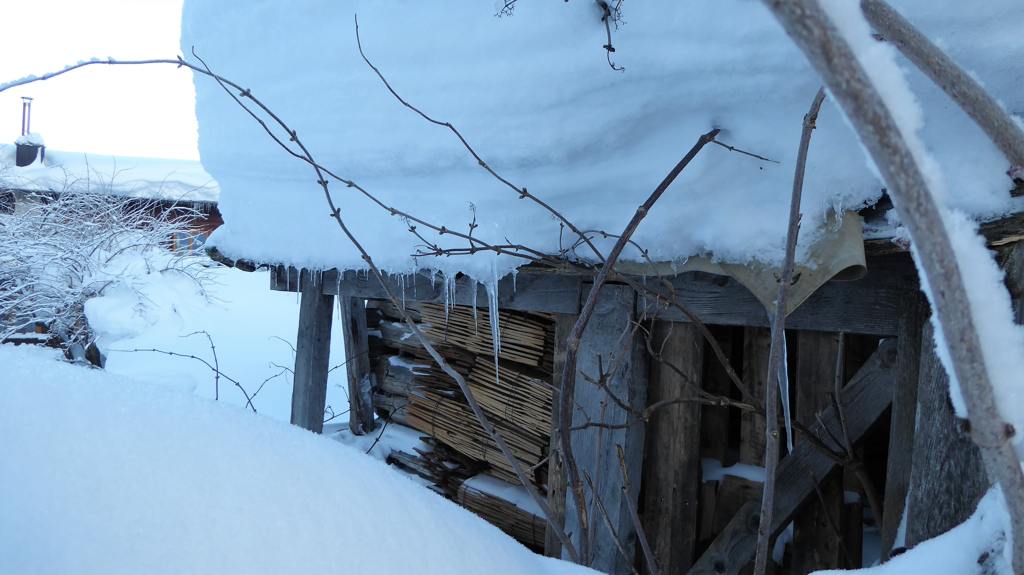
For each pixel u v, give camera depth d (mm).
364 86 2883
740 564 2779
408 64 2699
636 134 2189
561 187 2418
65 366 1603
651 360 2959
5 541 1060
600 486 2891
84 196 10133
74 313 8820
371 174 2973
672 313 2723
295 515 1213
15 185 11516
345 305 5570
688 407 2865
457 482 4516
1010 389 640
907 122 510
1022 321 1613
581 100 2205
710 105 2020
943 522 1764
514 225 2586
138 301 8812
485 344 4320
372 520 1282
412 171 2789
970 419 553
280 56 3312
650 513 2965
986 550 1135
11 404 1332
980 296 657
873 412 2508
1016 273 1646
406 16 2703
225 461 1307
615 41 2074
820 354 2777
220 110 3791
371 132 2871
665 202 2211
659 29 1988
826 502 2730
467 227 2717
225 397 8367
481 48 2449
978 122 658
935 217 472
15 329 8641
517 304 3150
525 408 3988
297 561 1120
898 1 1648
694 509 2908
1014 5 1569
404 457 5113
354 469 1458
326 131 3090
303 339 4359
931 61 649
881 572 1266
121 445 1268
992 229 1627
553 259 2426
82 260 8977
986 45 1599
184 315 9672
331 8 3008
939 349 610
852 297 2379
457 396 4531
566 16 2178
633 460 2850
